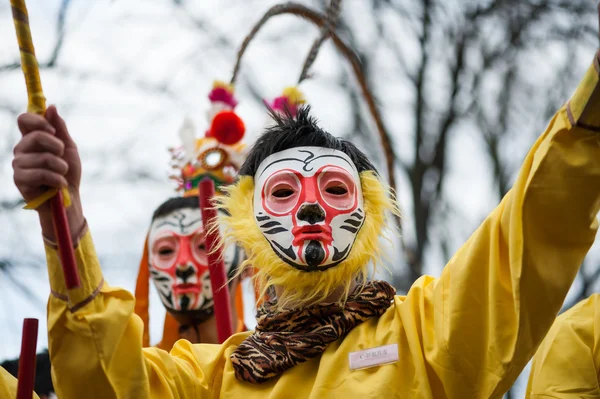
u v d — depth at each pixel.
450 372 4.59
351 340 4.82
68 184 4.39
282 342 4.86
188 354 5.05
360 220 5.02
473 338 4.55
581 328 5.17
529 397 5.31
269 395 4.77
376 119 6.94
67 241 4.23
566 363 5.11
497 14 13.38
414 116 13.27
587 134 4.25
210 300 7.46
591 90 4.18
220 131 7.64
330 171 5.04
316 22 6.45
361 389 4.65
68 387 4.45
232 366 4.93
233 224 5.12
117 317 4.48
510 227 4.38
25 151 4.21
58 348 4.45
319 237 4.91
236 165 7.67
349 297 4.97
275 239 4.97
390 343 4.75
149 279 7.70
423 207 12.69
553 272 4.34
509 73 13.12
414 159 13.02
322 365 4.76
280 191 5.05
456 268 4.60
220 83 7.99
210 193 5.73
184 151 7.88
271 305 5.06
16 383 4.94
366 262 5.00
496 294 4.47
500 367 4.48
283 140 5.18
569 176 4.26
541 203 4.30
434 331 4.69
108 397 4.46
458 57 13.35
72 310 4.42
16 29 4.23
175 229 7.57
